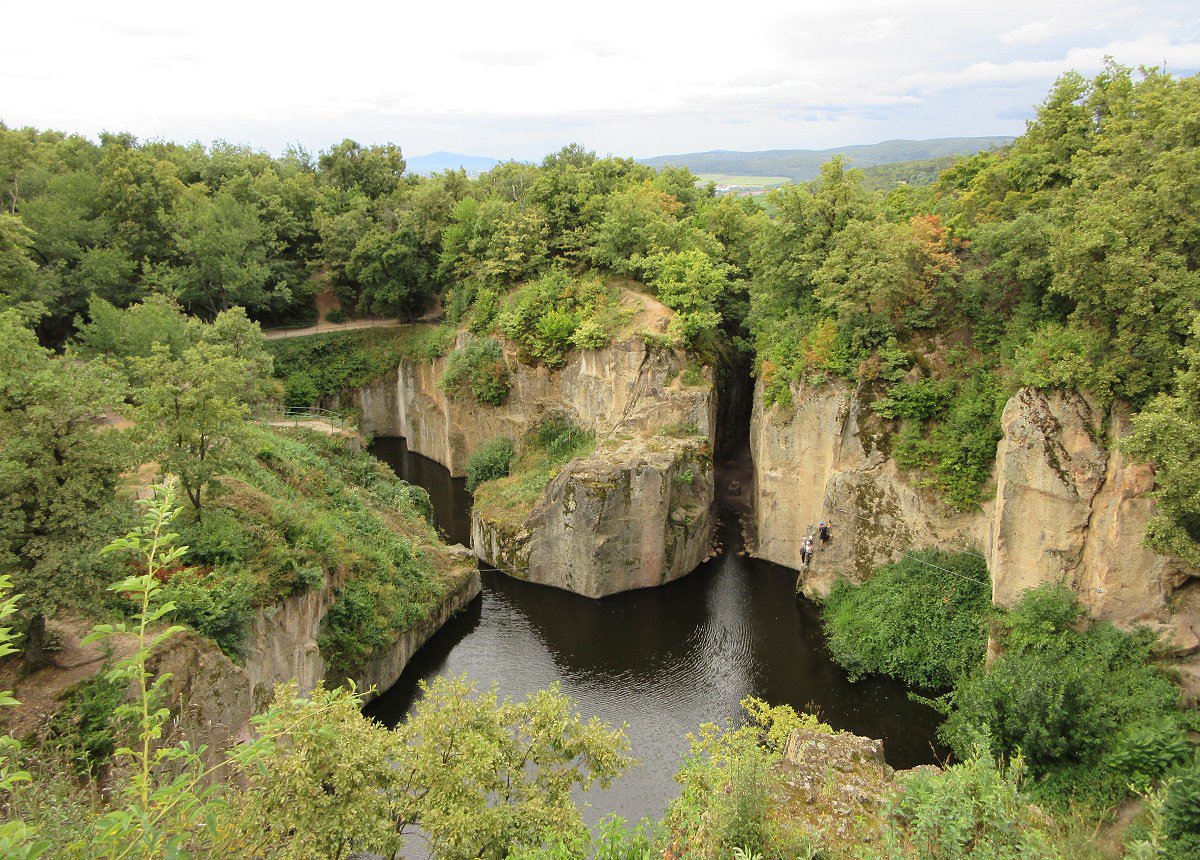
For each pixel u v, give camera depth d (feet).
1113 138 95.55
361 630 95.71
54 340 164.14
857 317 112.47
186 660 64.28
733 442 176.86
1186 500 60.95
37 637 59.88
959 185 147.23
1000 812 38.24
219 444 83.15
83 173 180.65
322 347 201.05
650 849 41.70
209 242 178.81
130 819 24.16
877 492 110.73
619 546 123.75
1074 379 81.97
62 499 57.11
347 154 248.93
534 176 217.36
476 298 180.34
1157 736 62.08
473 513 142.82
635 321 149.59
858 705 95.20
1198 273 72.79
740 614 117.91
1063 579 83.56
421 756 50.72
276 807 44.09
